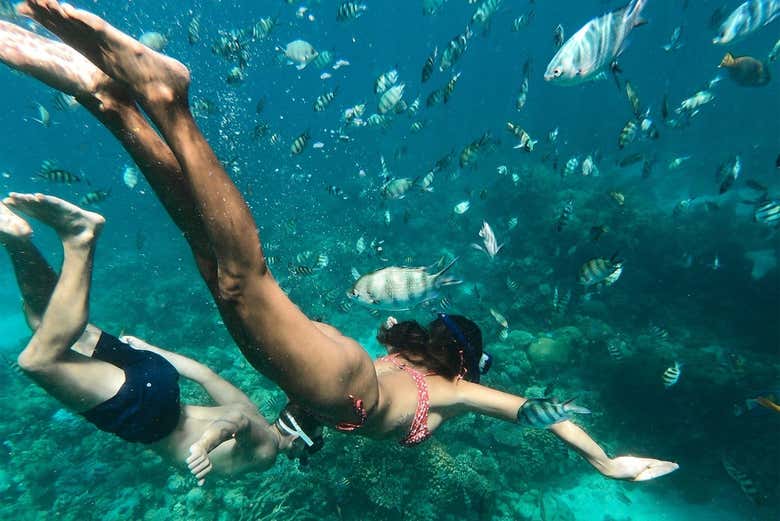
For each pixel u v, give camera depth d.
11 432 8.70
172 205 1.41
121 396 3.03
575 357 9.64
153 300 13.62
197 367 4.04
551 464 7.54
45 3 1.10
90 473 7.27
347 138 10.93
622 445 8.09
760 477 7.36
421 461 5.95
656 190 22.25
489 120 38.94
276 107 52.62
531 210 15.41
